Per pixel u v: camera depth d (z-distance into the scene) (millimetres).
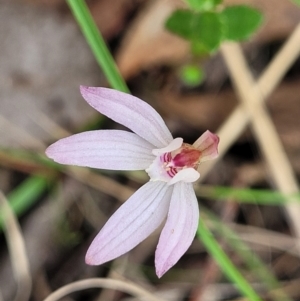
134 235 124
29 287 160
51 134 168
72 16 170
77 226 167
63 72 170
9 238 158
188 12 152
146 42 168
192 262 166
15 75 169
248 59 171
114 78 137
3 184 166
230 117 165
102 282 153
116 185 166
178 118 169
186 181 127
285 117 168
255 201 163
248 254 164
